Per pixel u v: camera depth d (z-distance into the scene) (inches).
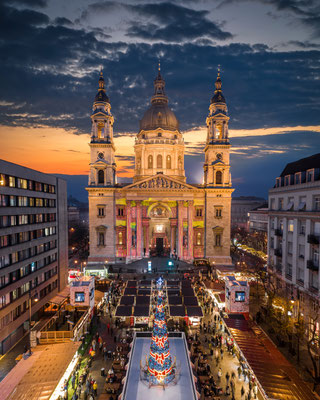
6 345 1374.3
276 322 1478.8
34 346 1206.3
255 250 3634.4
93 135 3132.4
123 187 3061.0
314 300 1337.4
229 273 2456.9
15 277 1477.6
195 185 3356.3
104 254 3110.2
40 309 1764.3
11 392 901.8
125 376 1001.5
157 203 3129.9
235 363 1285.7
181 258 3073.3
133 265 2908.5
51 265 1930.4
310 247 1378.0
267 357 1123.9
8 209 1432.1
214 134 3196.4
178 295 1825.8
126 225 3088.1
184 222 3090.6
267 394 906.7
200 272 2684.5
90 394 1056.2
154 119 3533.5
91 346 1434.5
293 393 918.4
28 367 1041.5
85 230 5733.3
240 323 1408.7
